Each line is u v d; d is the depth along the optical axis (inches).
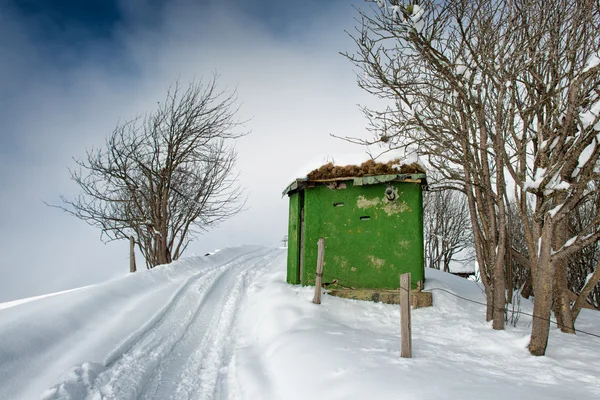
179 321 320.2
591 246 593.3
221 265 601.0
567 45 233.0
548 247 219.6
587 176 203.6
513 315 293.3
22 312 264.2
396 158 358.6
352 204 374.6
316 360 204.2
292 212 435.5
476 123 303.6
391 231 364.2
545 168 218.1
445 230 917.2
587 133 203.5
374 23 266.8
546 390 161.8
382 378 173.3
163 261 611.5
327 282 368.8
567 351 229.8
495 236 282.7
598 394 158.7
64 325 262.1
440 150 292.4
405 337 206.8
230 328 314.5
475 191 298.4
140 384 203.9
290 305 322.7
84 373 201.3
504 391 159.5
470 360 207.9
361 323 300.4
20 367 200.8
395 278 357.7
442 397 151.6
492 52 247.6
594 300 603.8
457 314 324.2
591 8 219.5
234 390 202.4
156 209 618.5
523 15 240.2
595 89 205.8
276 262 684.7
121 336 265.7
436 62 254.8
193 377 222.4
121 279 406.6
